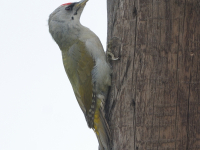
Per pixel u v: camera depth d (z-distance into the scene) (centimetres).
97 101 1020
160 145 825
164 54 845
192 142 815
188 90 827
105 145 1001
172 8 850
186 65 834
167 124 824
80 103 1089
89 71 1023
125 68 918
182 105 823
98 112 1025
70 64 1074
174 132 818
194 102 824
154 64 852
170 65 838
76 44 1064
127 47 917
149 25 869
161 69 843
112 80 980
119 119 921
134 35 899
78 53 1046
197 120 821
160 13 858
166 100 831
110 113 977
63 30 1097
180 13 847
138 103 866
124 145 892
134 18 905
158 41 853
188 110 822
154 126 834
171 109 826
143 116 852
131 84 891
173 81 833
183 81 830
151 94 847
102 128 1015
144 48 871
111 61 999
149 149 835
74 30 1088
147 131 842
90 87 1027
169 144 818
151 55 859
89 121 1048
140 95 864
